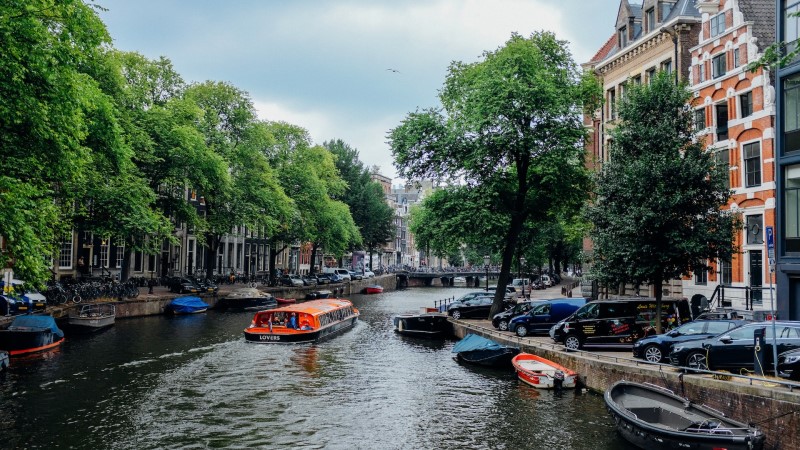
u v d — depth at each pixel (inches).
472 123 1055.6
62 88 603.8
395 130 1177.4
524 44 1064.2
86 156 753.6
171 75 1509.6
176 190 1512.1
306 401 676.1
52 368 809.5
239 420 600.7
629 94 811.4
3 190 553.9
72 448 511.5
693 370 565.3
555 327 848.3
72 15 604.7
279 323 1172.5
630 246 738.8
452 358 959.0
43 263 602.5
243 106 1770.4
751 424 475.8
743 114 992.9
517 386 753.0
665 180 729.0
